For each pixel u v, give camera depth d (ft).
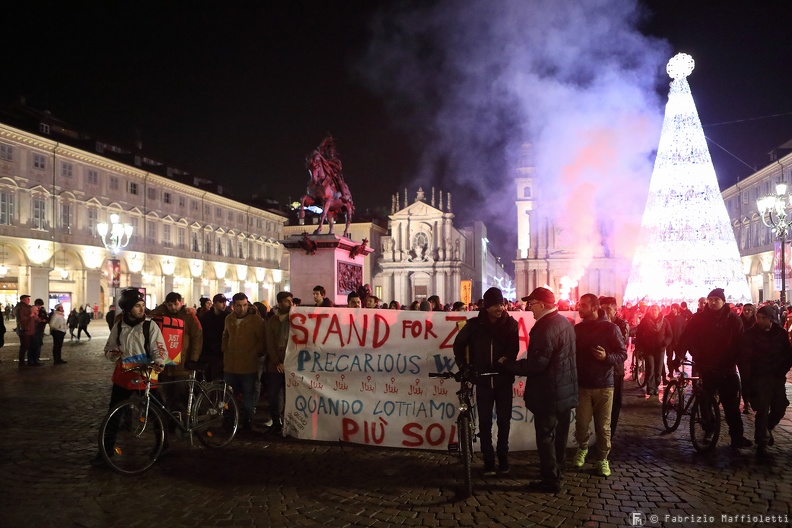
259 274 260.42
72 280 165.68
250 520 18.45
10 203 145.48
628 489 21.38
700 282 100.53
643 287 109.40
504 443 23.08
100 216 173.17
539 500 20.22
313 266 58.75
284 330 29.94
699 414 27.12
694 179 100.17
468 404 21.63
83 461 24.45
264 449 26.78
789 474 23.25
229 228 240.12
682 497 20.56
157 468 23.71
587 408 23.39
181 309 30.55
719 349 26.43
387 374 27.89
